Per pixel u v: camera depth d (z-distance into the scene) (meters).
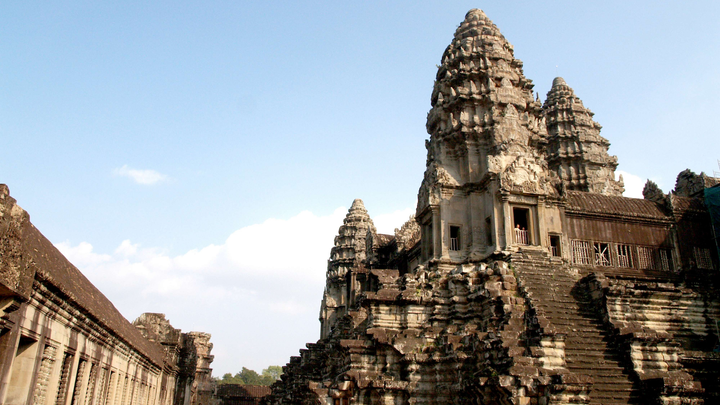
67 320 19.58
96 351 24.05
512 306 33.97
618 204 46.19
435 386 33.66
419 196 46.78
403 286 39.41
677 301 38.97
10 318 14.87
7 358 14.91
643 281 42.84
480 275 38.00
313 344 54.91
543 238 41.03
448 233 42.94
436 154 46.31
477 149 44.56
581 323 33.31
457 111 46.06
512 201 41.25
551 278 37.53
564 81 74.31
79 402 22.08
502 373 27.75
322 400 34.03
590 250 43.38
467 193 43.78
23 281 14.38
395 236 61.66
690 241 45.72
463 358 32.09
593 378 29.23
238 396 99.38
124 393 30.98
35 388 17.39
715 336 39.06
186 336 59.50
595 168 70.12
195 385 75.94
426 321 38.00
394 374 34.78
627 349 31.02
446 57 49.19
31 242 15.66
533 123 46.16
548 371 26.83
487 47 47.16
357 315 41.81
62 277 18.53
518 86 47.47
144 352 33.72
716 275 43.41
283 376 59.91
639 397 28.56
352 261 78.69
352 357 35.53
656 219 45.59
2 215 13.00
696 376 34.44
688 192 51.72
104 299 25.58
